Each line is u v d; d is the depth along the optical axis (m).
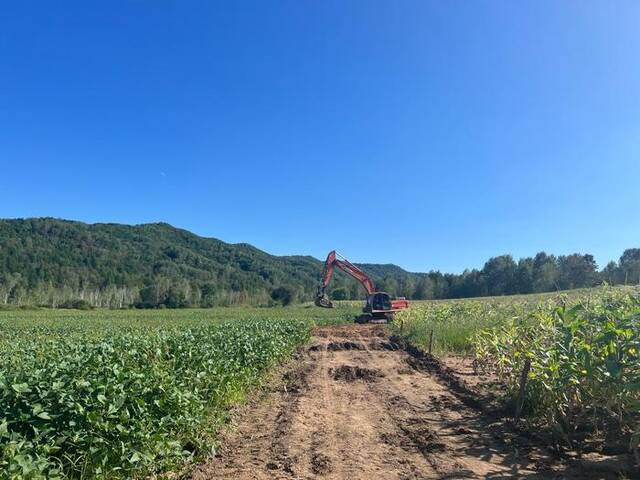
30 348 11.41
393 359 18.30
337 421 9.12
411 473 6.34
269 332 17.31
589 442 7.10
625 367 6.43
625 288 12.40
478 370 14.34
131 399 6.27
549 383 7.63
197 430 7.31
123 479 5.65
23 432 5.30
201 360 9.90
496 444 7.49
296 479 6.18
